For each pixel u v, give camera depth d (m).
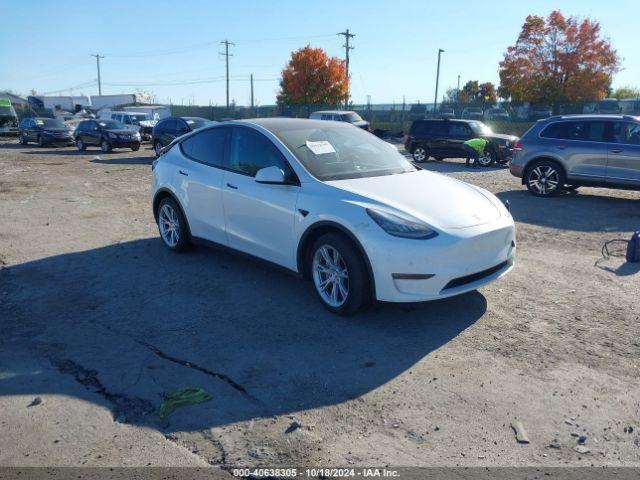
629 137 9.93
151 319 4.52
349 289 4.32
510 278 5.54
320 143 5.14
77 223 8.20
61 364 3.77
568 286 5.30
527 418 3.08
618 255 6.43
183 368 3.70
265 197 4.94
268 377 3.57
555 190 10.78
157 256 6.33
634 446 2.83
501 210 4.70
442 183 4.95
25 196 10.75
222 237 5.60
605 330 4.26
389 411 3.17
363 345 4.02
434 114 34.91
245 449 2.83
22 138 28.62
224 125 5.70
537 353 3.87
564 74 33.94
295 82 43.22
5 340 4.15
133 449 2.85
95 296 5.06
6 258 6.32
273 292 5.09
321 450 2.82
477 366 3.69
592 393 3.34
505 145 17.55
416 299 4.06
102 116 34.94
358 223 4.16
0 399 3.33
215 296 5.01
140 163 18.39
